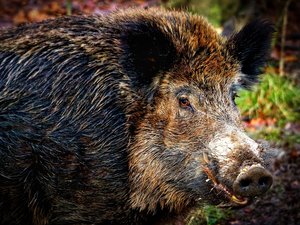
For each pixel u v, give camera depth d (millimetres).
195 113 12359
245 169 10969
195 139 12219
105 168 12648
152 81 12641
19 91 12617
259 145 11562
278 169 18672
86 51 12875
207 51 12758
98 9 29000
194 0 25453
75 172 12633
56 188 12703
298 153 19531
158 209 13125
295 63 26156
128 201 12883
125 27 12492
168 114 12555
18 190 12648
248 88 13742
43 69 12727
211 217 16297
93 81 12719
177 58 12625
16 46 12953
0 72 12789
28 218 12961
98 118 12633
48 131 12547
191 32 12906
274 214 16766
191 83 12500
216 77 12586
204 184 12117
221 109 12312
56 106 12586
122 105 12727
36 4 30031
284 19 25828
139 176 12758
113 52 12914
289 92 22969
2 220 12906
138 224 13211
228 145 11508
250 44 13320
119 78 12758
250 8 26984
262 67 13758
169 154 12492
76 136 12578
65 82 12680
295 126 21594
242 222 16391
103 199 12797
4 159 12484
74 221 13031
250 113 22047
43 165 12625
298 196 17453
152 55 12508
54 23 13367
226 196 11789
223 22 25938
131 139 12742
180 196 12883
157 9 14023
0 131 12484
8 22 28453
